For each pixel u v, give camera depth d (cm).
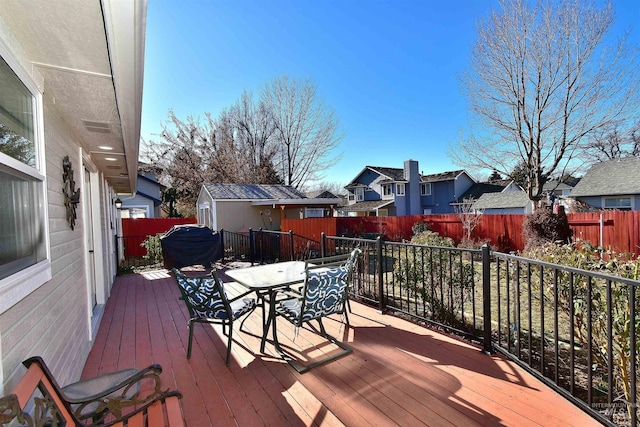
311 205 1312
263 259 864
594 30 1022
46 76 207
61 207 251
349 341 308
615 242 861
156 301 494
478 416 192
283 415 202
